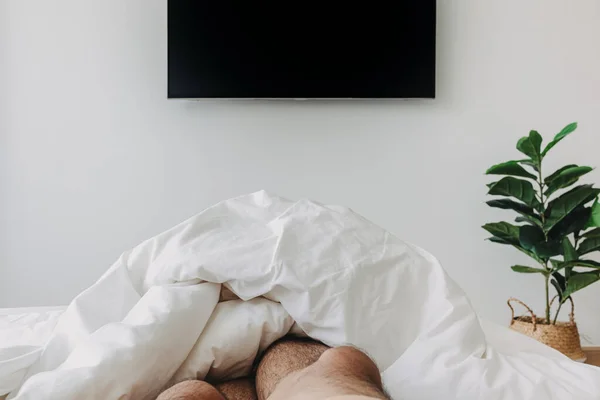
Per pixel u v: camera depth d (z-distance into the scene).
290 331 0.99
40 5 2.88
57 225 2.89
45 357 0.97
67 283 2.90
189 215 2.92
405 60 2.87
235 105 2.92
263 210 1.15
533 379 0.88
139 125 2.91
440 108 2.96
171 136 2.92
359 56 2.86
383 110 2.95
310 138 2.94
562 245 2.45
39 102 2.88
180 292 0.94
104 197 2.90
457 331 0.94
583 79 2.99
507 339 1.16
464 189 2.98
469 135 2.97
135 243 2.91
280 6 2.86
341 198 2.94
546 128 2.99
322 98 2.87
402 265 1.03
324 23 2.86
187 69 2.84
